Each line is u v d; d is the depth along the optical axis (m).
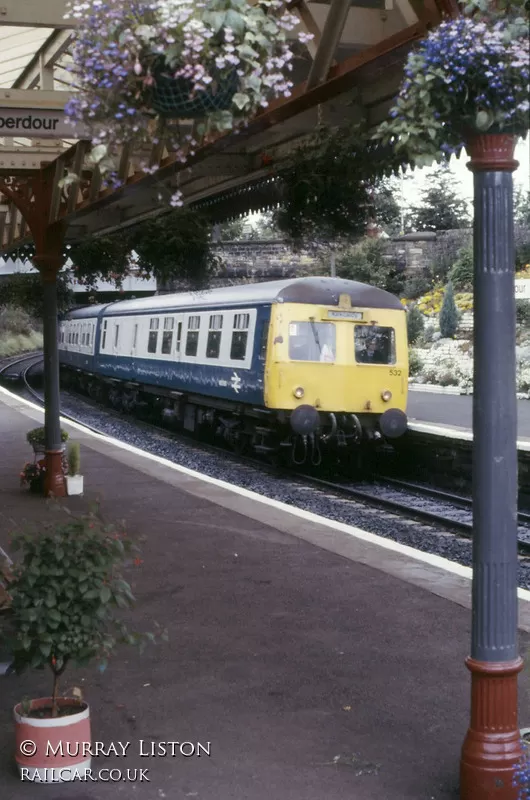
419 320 33.25
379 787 4.31
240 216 10.43
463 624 6.73
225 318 18.56
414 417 20.67
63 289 18.47
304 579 8.02
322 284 16.70
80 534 4.46
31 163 11.05
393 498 14.94
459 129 3.90
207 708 5.24
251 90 3.58
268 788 4.29
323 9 5.53
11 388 35.66
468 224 43.44
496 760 4.04
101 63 3.51
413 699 5.36
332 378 16.50
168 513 11.09
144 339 23.80
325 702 5.33
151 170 4.14
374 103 6.70
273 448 17.20
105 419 26.34
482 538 4.10
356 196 7.38
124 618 6.93
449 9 4.02
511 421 4.07
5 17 5.94
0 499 12.05
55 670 4.42
